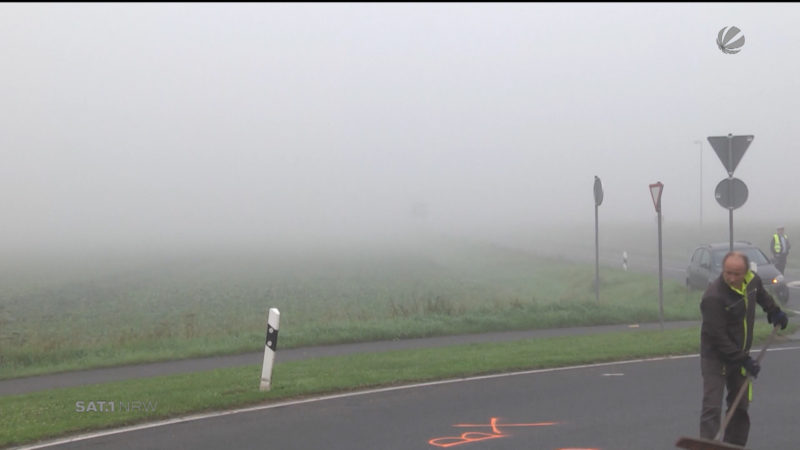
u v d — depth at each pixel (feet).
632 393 33.73
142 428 29.63
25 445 27.61
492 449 25.50
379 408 32.12
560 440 26.35
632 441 25.96
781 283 67.41
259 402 33.78
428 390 35.68
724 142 48.78
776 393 32.78
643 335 50.98
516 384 36.58
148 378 41.50
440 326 57.36
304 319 69.46
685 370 39.01
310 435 27.91
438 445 26.17
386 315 68.69
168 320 75.15
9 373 45.16
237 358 48.73
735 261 22.09
